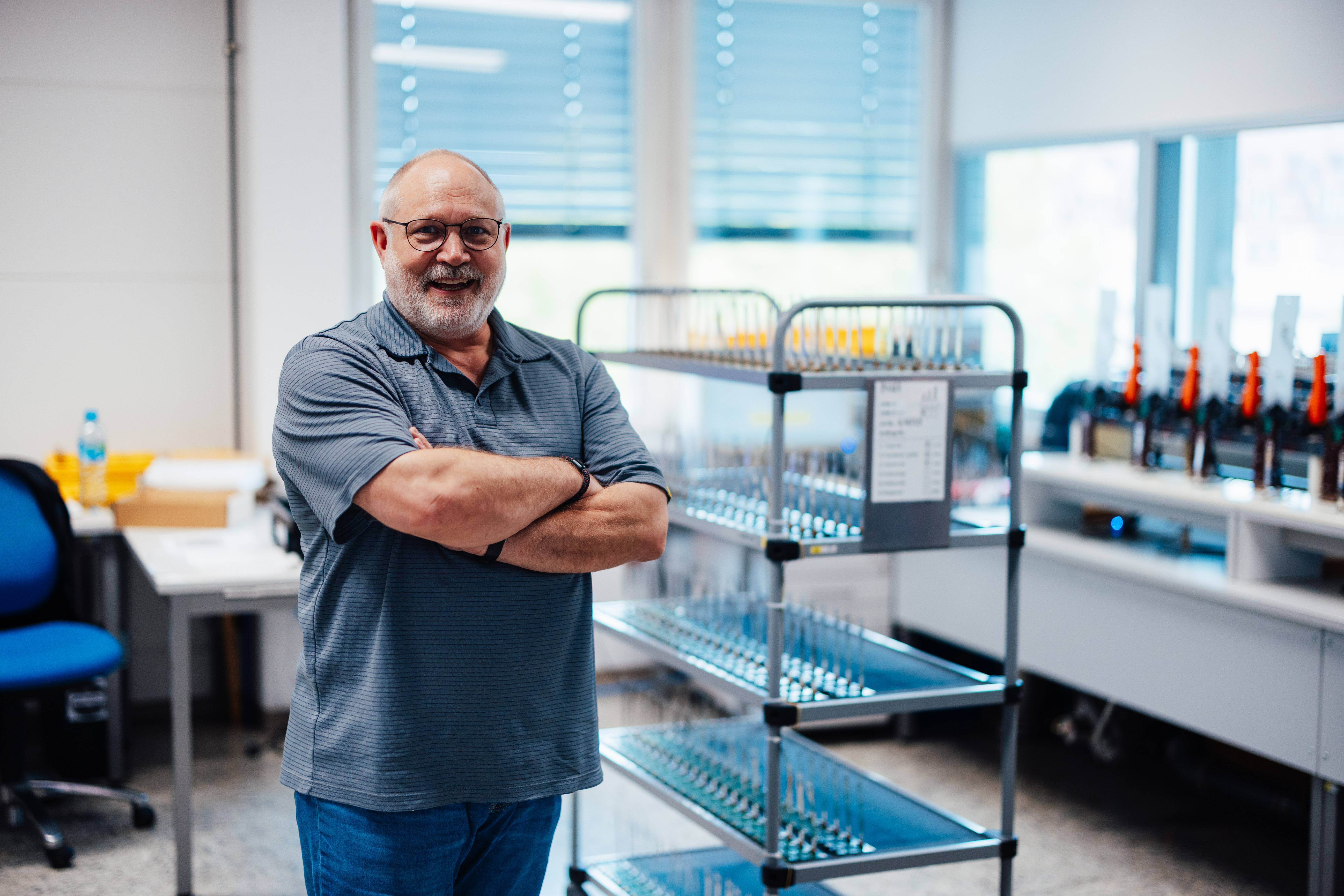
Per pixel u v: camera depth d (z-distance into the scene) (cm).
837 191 520
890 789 292
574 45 484
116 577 391
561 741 186
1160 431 396
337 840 176
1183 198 407
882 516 248
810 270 520
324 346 182
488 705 178
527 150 484
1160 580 335
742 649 285
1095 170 443
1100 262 442
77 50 430
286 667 452
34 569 352
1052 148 466
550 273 493
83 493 398
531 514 175
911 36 521
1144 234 419
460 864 186
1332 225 351
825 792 287
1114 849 351
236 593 313
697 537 431
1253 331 382
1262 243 377
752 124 506
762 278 514
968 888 327
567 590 186
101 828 358
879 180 525
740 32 501
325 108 435
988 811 376
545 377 198
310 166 436
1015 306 491
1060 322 465
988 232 509
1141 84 417
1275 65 366
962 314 288
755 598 335
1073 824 369
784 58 507
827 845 256
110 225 441
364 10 457
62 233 437
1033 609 389
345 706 176
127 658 397
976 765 418
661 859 317
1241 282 386
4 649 334
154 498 381
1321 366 330
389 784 173
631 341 504
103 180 439
